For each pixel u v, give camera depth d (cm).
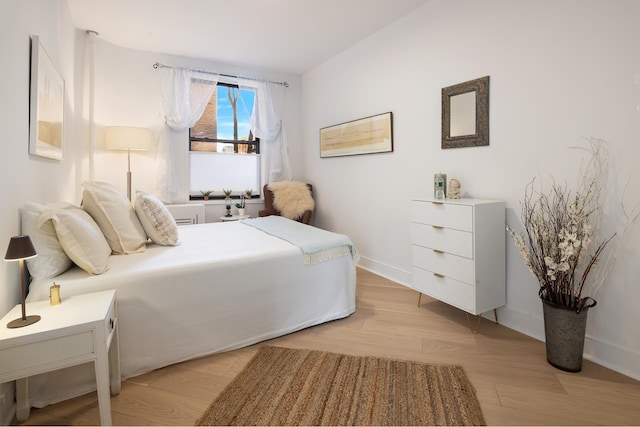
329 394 161
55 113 240
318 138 462
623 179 176
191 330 192
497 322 241
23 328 121
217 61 439
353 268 259
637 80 169
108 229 207
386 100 340
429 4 287
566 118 198
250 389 166
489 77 240
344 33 352
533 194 217
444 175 253
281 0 287
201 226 321
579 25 190
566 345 179
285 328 225
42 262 163
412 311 265
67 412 151
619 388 166
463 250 225
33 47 188
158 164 412
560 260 180
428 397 159
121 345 172
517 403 156
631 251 175
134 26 337
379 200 357
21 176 172
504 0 229
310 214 438
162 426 143
